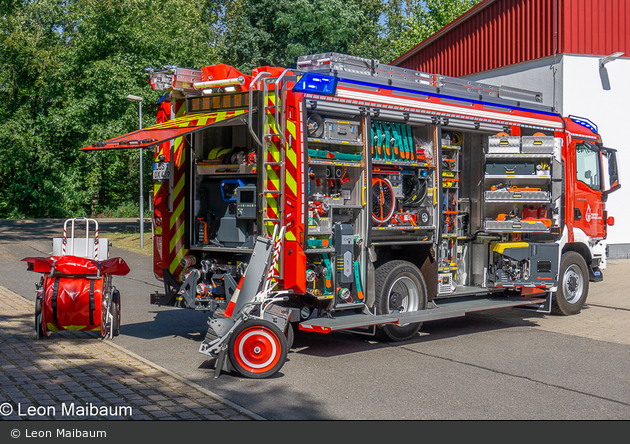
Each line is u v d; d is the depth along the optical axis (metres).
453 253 9.22
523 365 7.04
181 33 24.95
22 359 6.69
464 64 20.27
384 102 7.75
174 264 8.05
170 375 6.26
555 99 17.20
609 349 7.93
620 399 5.81
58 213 41.31
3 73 36.84
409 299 8.22
